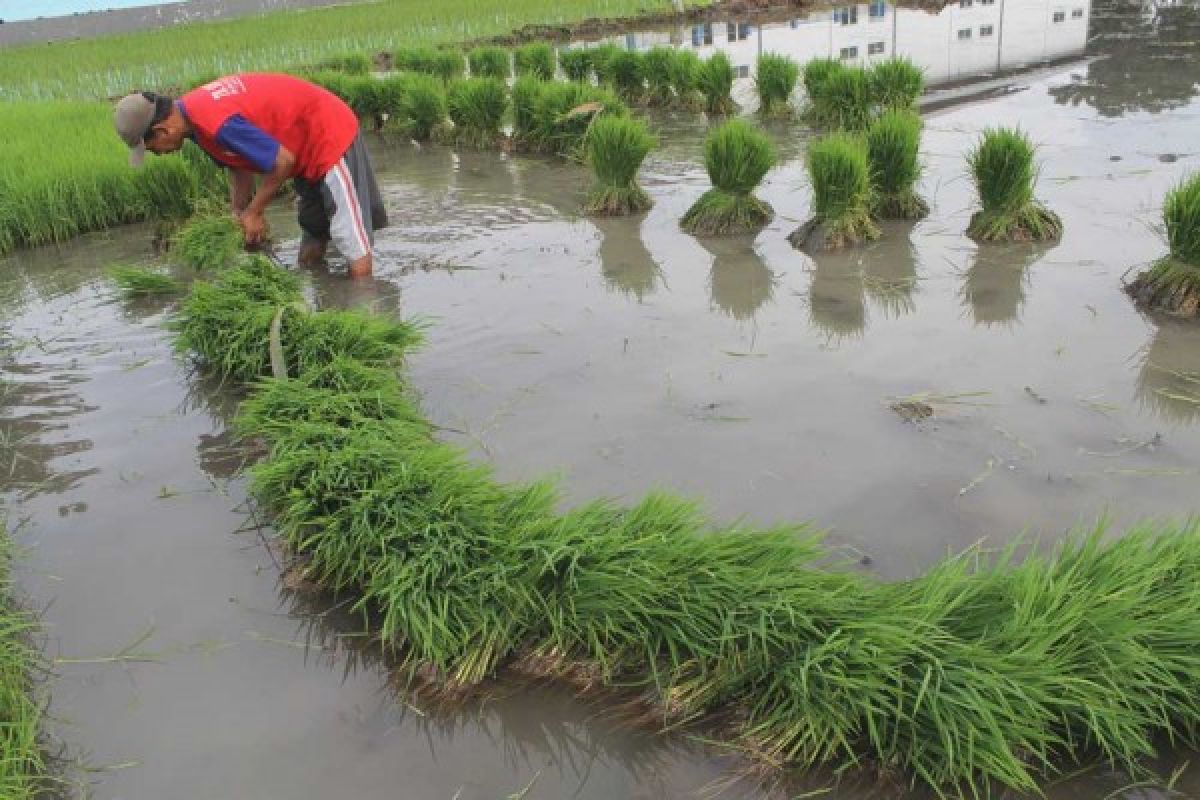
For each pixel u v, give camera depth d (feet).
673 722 9.20
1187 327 16.38
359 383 15.02
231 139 18.80
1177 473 12.31
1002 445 13.16
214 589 11.43
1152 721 8.47
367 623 10.68
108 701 9.70
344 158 20.31
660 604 9.83
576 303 19.15
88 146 30.66
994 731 7.98
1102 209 22.25
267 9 98.07
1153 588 9.28
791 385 15.19
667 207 25.43
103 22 94.07
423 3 83.61
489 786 8.52
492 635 9.86
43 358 18.31
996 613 9.13
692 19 69.36
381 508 11.25
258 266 19.15
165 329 19.49
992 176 20.99
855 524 11.64
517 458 13.50
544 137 32.78
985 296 18.24
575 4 75.82
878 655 8.61
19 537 12.50
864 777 8.48
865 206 22.34
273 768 8.79
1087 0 58.90
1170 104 31.55
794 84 36.01
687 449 13.50
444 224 25.18
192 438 15.03
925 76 40.22
